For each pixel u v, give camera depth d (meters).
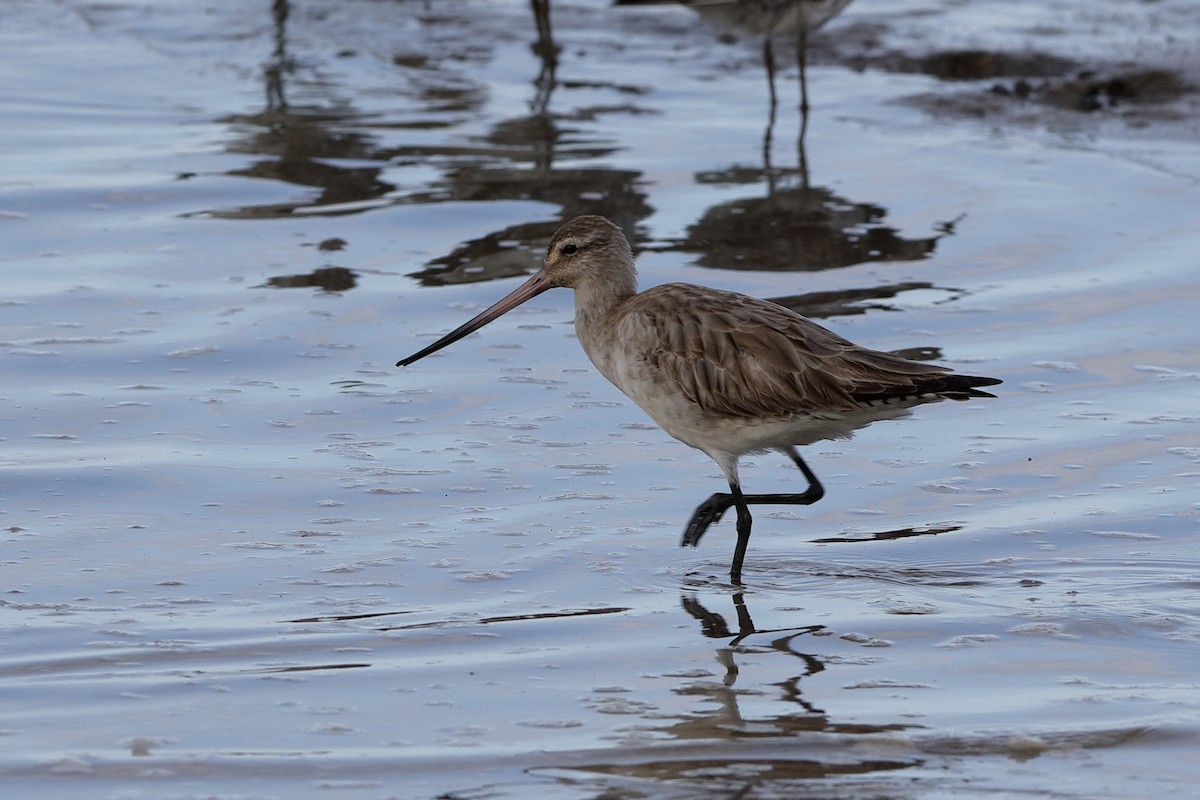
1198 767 7.89
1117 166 19.83
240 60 24.56
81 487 11.44
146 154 19.70
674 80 24.23
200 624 9.50
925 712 8.49
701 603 9.97
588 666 9.07
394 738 8.22
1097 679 8.87
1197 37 24.97
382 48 25.52
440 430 12.65
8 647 9.15
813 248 16.91
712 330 10.65
